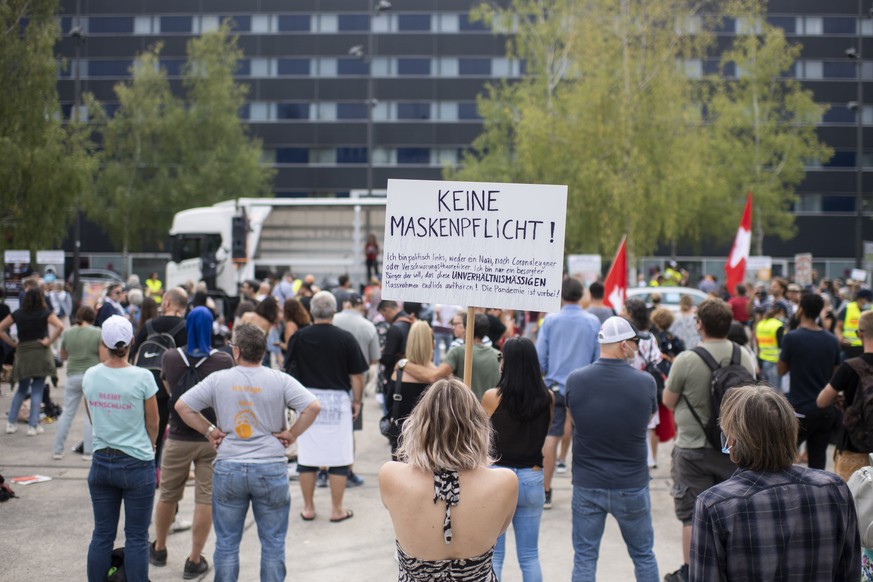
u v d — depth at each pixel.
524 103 34.16
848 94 52.25
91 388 4.83
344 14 53.09
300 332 7.11
